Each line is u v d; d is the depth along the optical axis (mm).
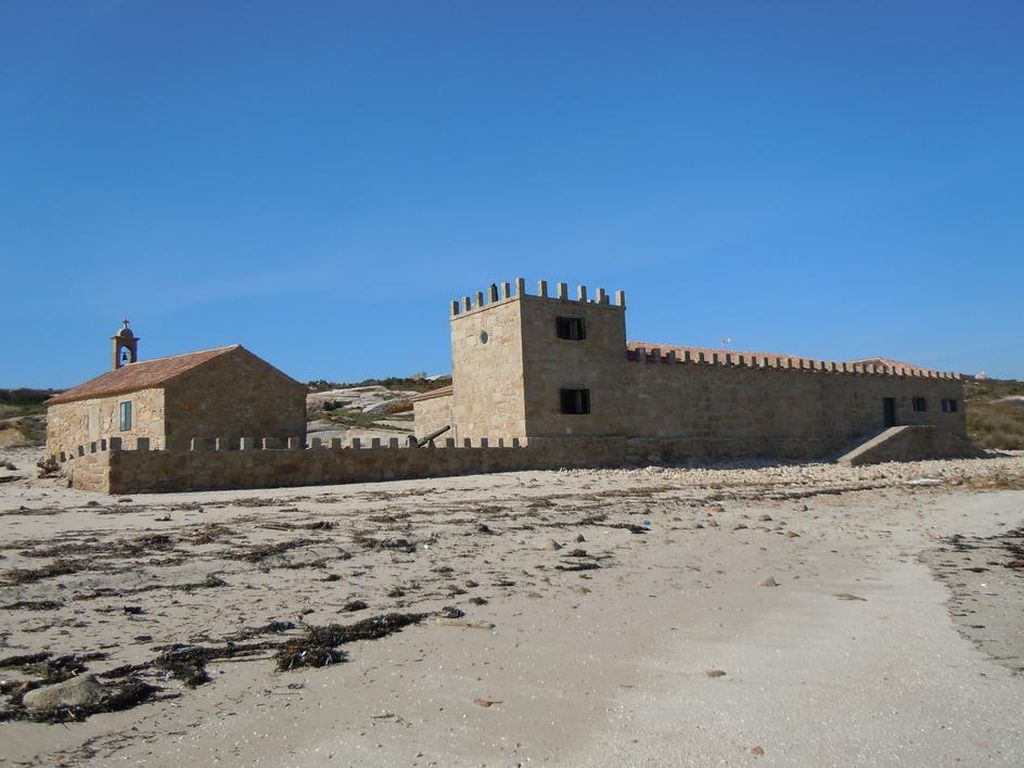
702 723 7129
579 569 14539
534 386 40219
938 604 12141
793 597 12586
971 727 7059
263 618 10516
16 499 25750
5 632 9477
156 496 25750
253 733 6770
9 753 6184
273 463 29750
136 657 8727
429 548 16203
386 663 8781
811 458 52500
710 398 48125
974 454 60219
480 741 6668
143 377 42625
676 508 24703
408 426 68375
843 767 6199
